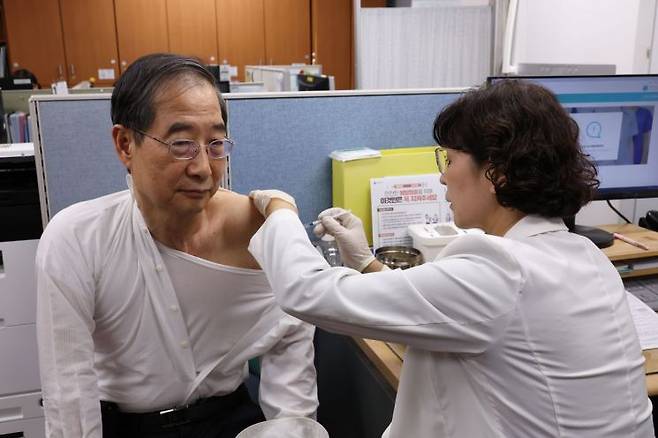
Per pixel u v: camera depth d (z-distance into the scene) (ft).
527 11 9.84
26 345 4.67
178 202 2.57
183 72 2.48
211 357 3.10
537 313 1.94
